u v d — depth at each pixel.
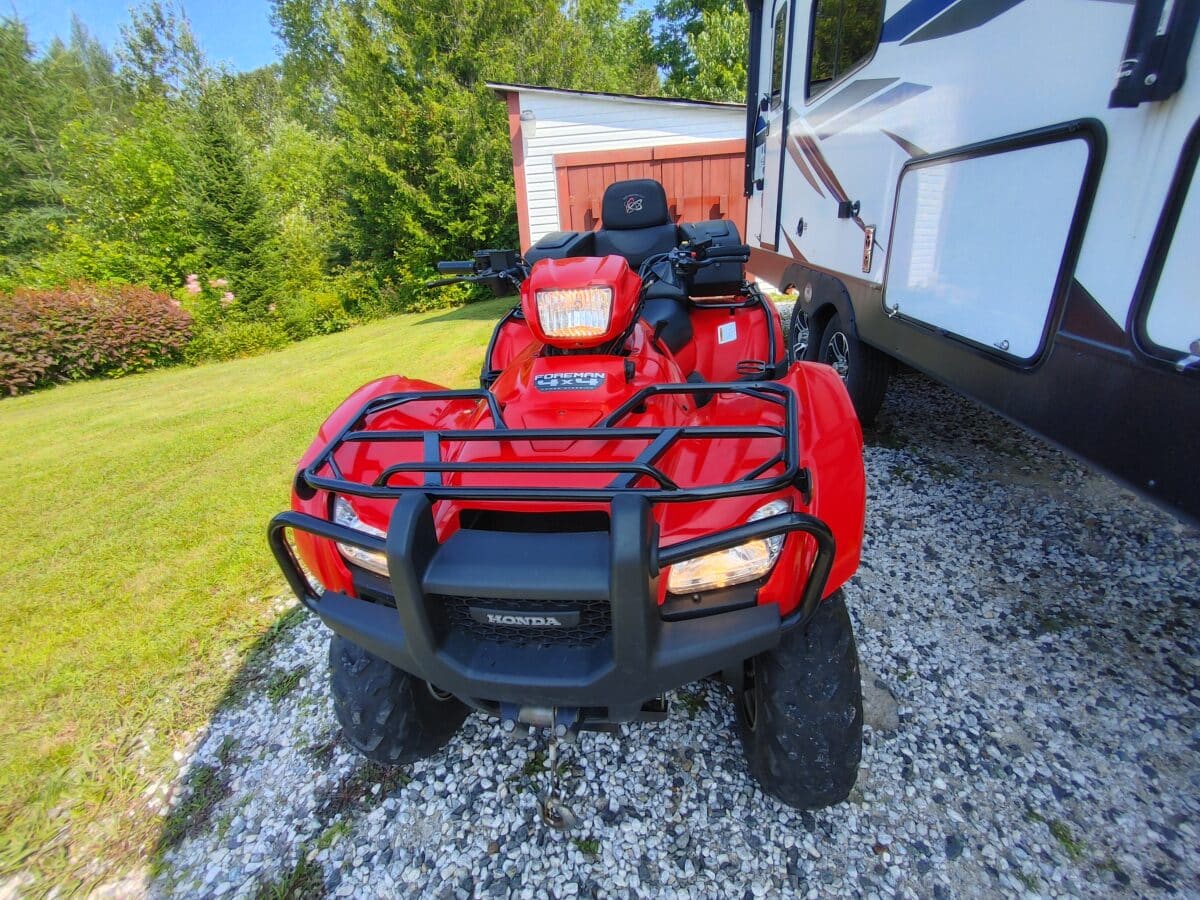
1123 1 1.47
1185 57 1.32
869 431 3.99
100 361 9.78
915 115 2.65
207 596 3.11
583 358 1.96
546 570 1.24
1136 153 1.47
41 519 4.18
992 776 1.82
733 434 1.44
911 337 2.77
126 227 13.86
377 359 8.40
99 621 2.98
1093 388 1.66
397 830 1.84
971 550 2.78
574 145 10.50
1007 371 2.05
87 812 2.00
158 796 2.04
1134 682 2.07
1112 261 1.56
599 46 26.14
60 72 30.58
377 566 1.56
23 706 2.46
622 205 4.46
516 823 1.83
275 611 2.94
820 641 1.53
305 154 23.72
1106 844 1.62
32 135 26.58
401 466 1.42
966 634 2.33
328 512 1.63
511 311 3.24
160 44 34.25
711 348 3.30
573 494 1.27
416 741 1.85
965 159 2.24
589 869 1.69
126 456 5.33
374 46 14.04
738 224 10.55
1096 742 1.89
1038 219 1.84
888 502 3.20
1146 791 1.74
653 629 1.27
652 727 2.08
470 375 6.73
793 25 4.55
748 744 1.75
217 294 12.02
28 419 7.21
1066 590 2.50
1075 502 3.05
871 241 3.20
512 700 1.36
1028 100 1.88
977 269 2.20
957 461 3.54
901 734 1.96
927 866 1.61
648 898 1.61
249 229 12.15
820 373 1.77
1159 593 2.44
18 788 2.10
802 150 4.45
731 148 10.09
